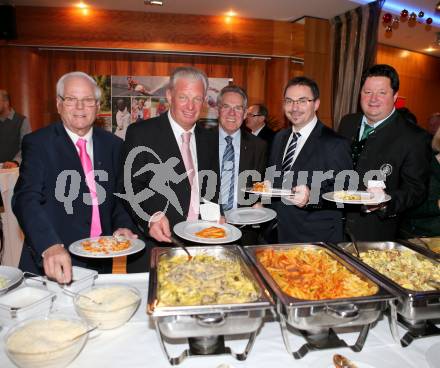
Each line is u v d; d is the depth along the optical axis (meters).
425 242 1.71
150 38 5.78
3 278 1.37
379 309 1.11
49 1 5.33
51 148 1.75
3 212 3.17
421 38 7.03
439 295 1.16
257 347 1.15
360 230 2.17
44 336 1.06
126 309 1.19
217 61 6.18
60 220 1.78
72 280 1.41
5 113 4.31
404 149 2.06
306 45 5.88
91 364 1.05
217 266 1.41
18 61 5.60
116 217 1.99
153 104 6.11
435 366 1.03
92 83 1.75
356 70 5.45
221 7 5.48
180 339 1.17
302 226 2.20
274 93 6.21
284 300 1.09
